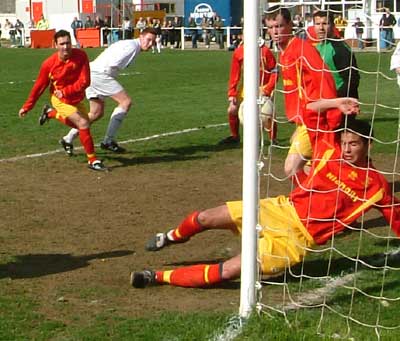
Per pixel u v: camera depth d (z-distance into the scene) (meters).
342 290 8.24
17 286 8.43
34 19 72.19
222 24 60.50
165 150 16.73
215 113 22.66
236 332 7.12
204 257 9.46
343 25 14.81
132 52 15.87
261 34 7.63
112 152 16.39
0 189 13.05
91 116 15.75
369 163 8.20
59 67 14.53
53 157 15.79
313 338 6.95
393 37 21.94
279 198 8.26
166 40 62.19
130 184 13.51
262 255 7.86
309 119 9.94
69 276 8.77
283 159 15.28
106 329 7.25
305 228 8.02
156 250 8.93
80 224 10.94
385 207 8.12
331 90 9.92
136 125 20.31
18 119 21.28
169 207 11.95
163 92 28.75
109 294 8.21
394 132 18.70
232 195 12.76
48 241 10.12
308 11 11.61
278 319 7.34
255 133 7.43
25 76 35.62
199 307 7.83
